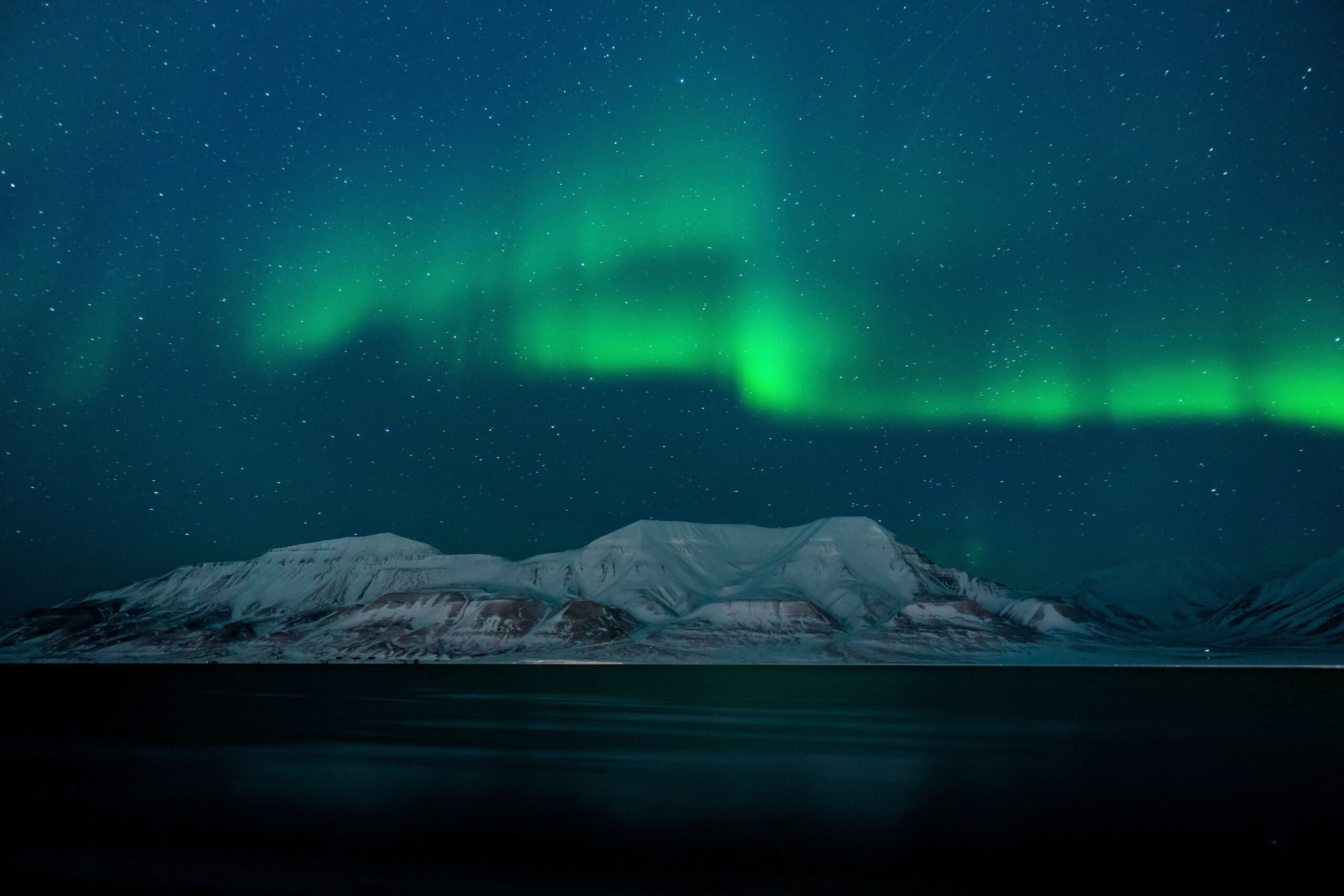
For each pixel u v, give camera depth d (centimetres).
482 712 6656
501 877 1909
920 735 4806
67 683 12744
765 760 3719
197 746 4325
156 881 1888
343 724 5528
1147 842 2208
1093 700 8675
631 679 13838
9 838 2262
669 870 1959
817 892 1812
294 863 2019
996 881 1888
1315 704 8231
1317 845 2191
